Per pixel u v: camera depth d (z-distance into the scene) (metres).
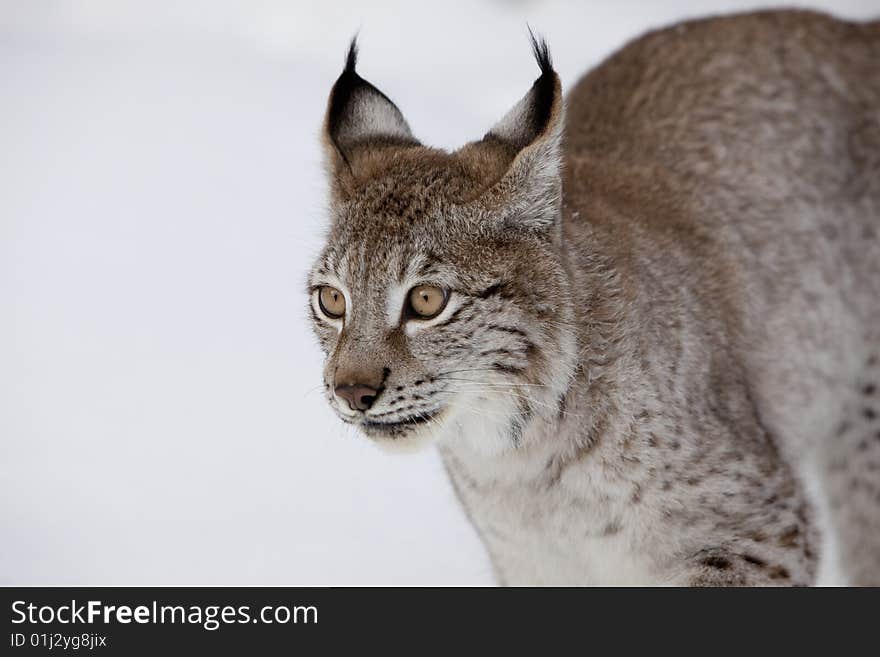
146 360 16.84
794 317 11.81
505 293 9.23
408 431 9.22
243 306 18.42
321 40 31.19
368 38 30.91
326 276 9.48
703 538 9.80
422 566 12.62
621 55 12.94
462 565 12.66
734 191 11.88
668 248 10.83
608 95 12.46
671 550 9.81
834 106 12.46
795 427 11.67
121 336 17.47
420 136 21.80
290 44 31.02
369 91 10.72
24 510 13.16
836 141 12.38
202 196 21.45
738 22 12.88
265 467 14.52
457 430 9.75
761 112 12.27
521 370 9.34
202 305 18.33
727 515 9.84
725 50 12.60
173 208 21.17
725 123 12.16
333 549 12.85
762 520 9.96
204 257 19.66
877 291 12.23
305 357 17.11
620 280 10.02
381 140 10.42
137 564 12.22
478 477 10.05
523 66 27.44
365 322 9.18
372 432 9.27
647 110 12.20
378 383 9.03
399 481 14.53
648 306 10.09
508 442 9.64
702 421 10.04
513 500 9.99
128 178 22.20
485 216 9.30
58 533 12.73
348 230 9.44
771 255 11.80
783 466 10.49
